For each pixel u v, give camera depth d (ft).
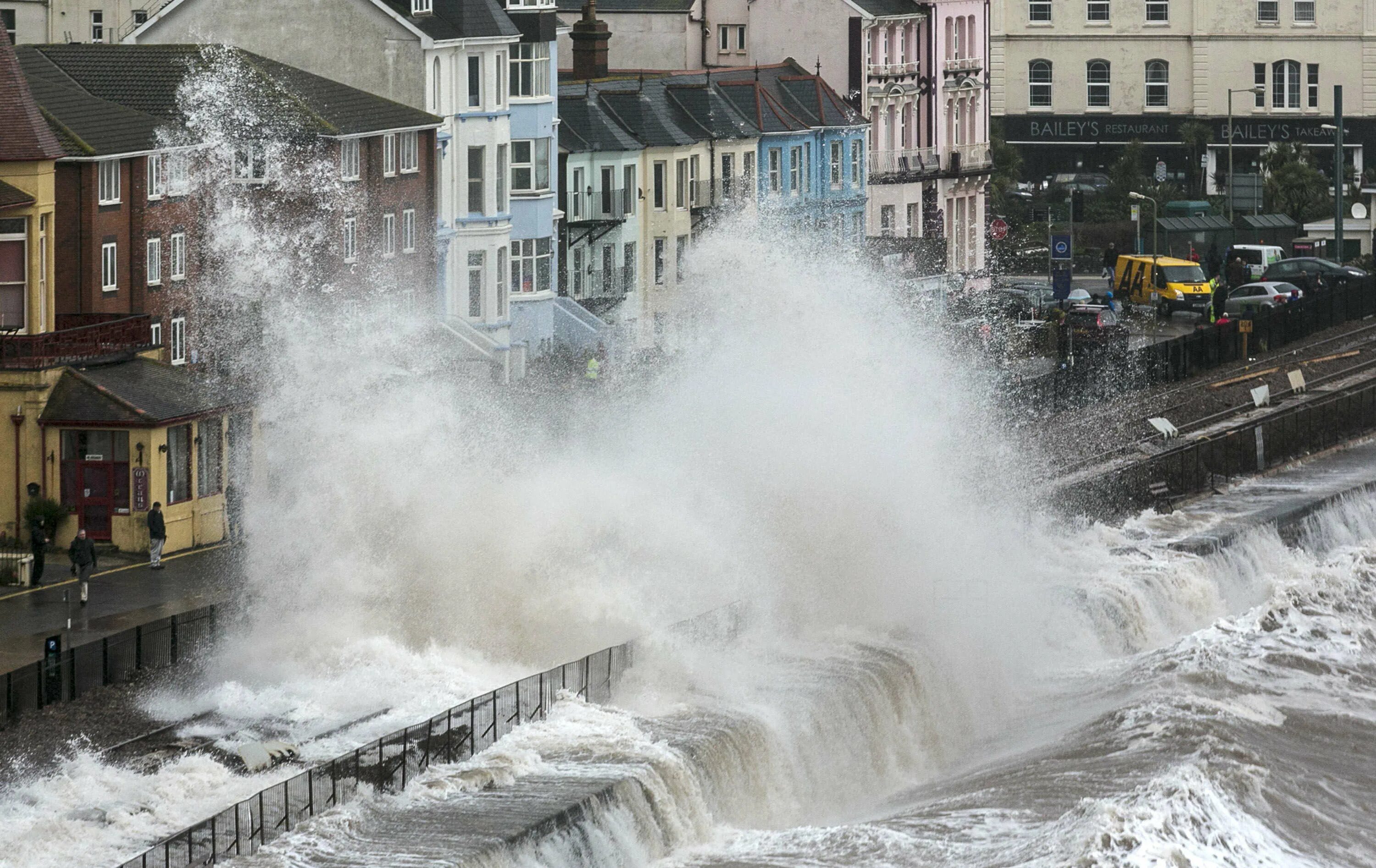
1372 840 520.42
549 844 424.87
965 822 495.00
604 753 471.21
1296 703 622.54
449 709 471.21
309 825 420.36
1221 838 498.69
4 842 408.26
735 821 486.79
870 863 462.19
